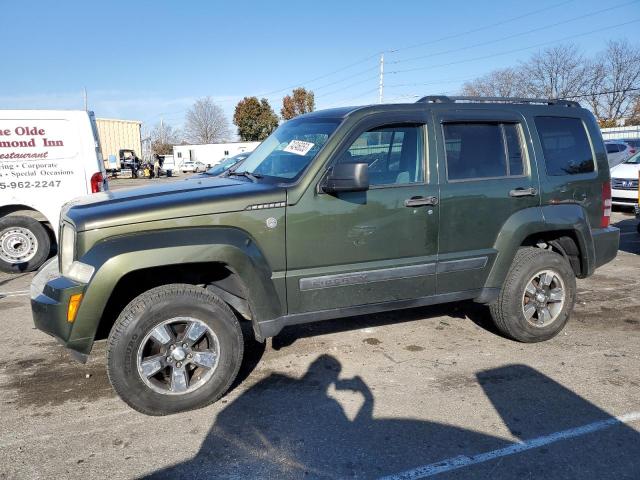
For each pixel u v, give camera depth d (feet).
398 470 9.11
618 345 14.89
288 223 11.59
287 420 10.81
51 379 12.97
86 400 11.83
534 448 9.73
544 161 14.71
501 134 14.30
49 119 25.12
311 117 14.35
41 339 15.85
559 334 15.83
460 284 13.84
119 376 10.44
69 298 10.21
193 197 11.20
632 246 29.76
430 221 13.07
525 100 15.29
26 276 24.89
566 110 15.49
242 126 205.26
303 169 12.07
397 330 16.19
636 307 18.45
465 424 10.59
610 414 10.96
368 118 12.58
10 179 24.71
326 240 12.00
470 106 13.96
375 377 12.85
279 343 15.14
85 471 9.12
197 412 11.18
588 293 20.26
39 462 9.39
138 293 11.91
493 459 9.39
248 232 11.29
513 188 14.07
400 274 12.89
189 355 11.04
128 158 138.00
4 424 10.77
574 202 15.16
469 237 13.65
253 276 11.25
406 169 13.10
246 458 9.48
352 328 16.35
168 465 9.28
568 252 15.93
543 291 14.87
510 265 14.32
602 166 15.87
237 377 12.91
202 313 11.00
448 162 13.41
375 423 10.66
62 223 11.53
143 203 10.97
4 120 24.32
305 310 12.17
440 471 9.05
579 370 13.17
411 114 13.05
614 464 9.23
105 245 10.36
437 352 14.44
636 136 94.27
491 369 13.28
